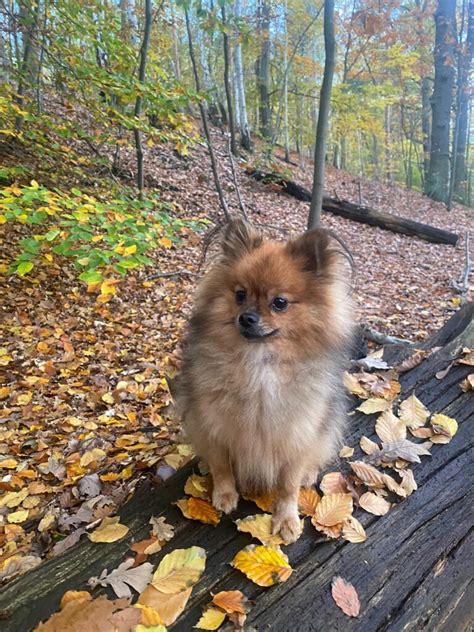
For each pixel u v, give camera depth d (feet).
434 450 1.66
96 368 3.20
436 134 12.44
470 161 20.34
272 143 10.96
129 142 5.32
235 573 1.22
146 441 2.38
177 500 1.48
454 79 12.98
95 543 1.33
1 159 5.20
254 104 13.71
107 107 4.41
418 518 1.38
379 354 2.43
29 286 4.07
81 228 2.76
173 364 2.79
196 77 5.82
